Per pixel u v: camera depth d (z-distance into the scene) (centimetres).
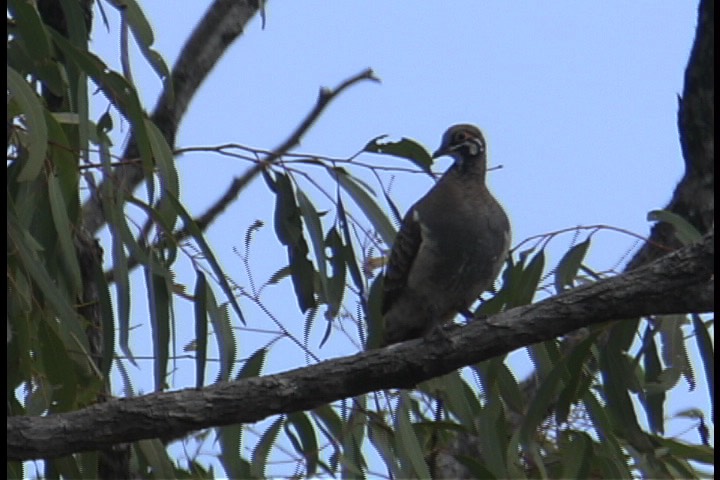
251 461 996
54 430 776
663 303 807
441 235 1068
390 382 816
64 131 991
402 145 1055
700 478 1133
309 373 807
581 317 809
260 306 956
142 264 921
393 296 1091
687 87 1141
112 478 1064
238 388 797
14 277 924
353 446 1027
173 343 929
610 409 1010
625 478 1058
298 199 1030
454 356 813
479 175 1107
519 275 1052
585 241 1045
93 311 1073
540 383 1044
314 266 1045
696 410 1124
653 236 1159
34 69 954
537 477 1142
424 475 1005
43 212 938
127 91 938
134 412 781
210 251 930
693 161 1144
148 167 946
